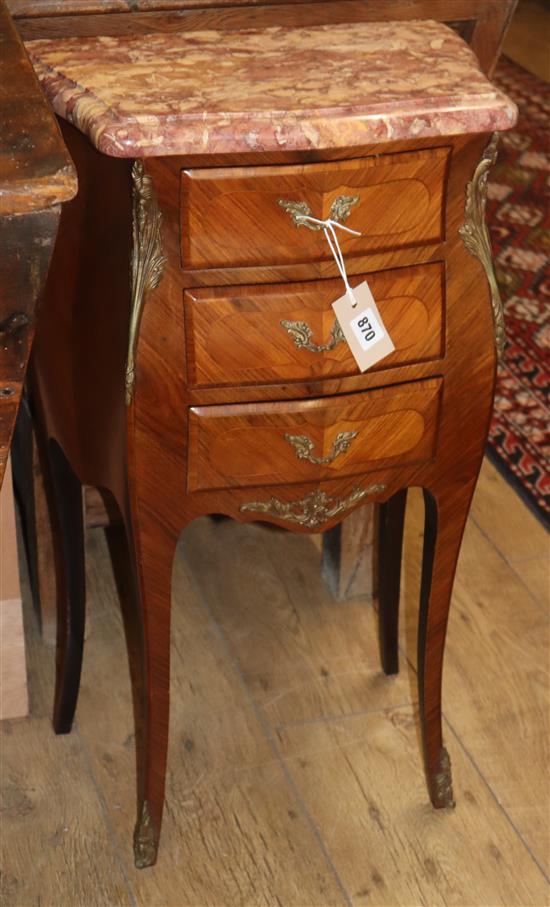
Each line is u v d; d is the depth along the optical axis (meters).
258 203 1.11
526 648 1.85
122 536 2.02
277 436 1.24
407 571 2.00
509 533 2.09
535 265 2.88
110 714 1.71
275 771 1.63
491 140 1.15
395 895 1.47
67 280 1.27
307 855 1.52
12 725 1.69
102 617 1.86
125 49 1.24
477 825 1.57
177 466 1.24
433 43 1.29
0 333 0.96
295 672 1.79
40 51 1.23
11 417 1.01
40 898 1.45
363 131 1.09
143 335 1.15
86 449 1.37
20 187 0.89
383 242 1.17
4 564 1.54
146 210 1.09
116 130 1.05
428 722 1.52
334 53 1.25
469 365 1.26
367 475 1.31
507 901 1.47
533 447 2.29
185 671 1.78
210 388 1.19
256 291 1.15
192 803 1.58
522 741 1.69
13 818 1.55
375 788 1.61
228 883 1.48
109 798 1.59
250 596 1.93
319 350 1.19
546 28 4.38
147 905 1.45
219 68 1.20
